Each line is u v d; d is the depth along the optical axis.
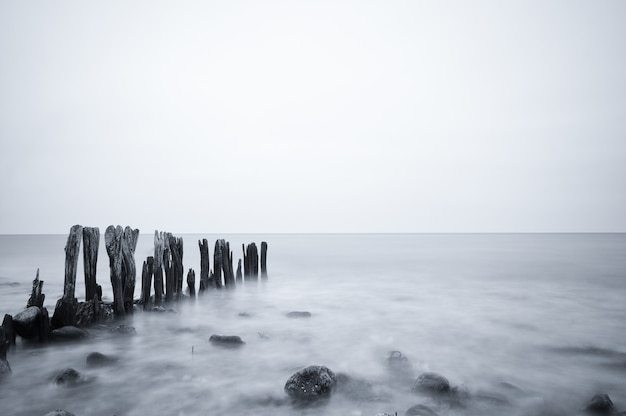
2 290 21.09
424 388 7.57
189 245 82.06
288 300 18.38
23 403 7.25
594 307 17.03
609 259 43.50
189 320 13.92
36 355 9.44
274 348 10.78
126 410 7.05
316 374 7.50
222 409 7.11
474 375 8.85
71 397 7.51
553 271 31.14
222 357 9.90
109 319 11.98
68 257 10.92
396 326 13.49
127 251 12.82
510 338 12.00
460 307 16.95
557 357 10.20
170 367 9.15
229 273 19.39
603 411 6.81
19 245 83.06
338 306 17.06
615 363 9.74
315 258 45.38
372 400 7.34
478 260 42.44
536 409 7.10
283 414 6.91
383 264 37.31
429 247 77.50
